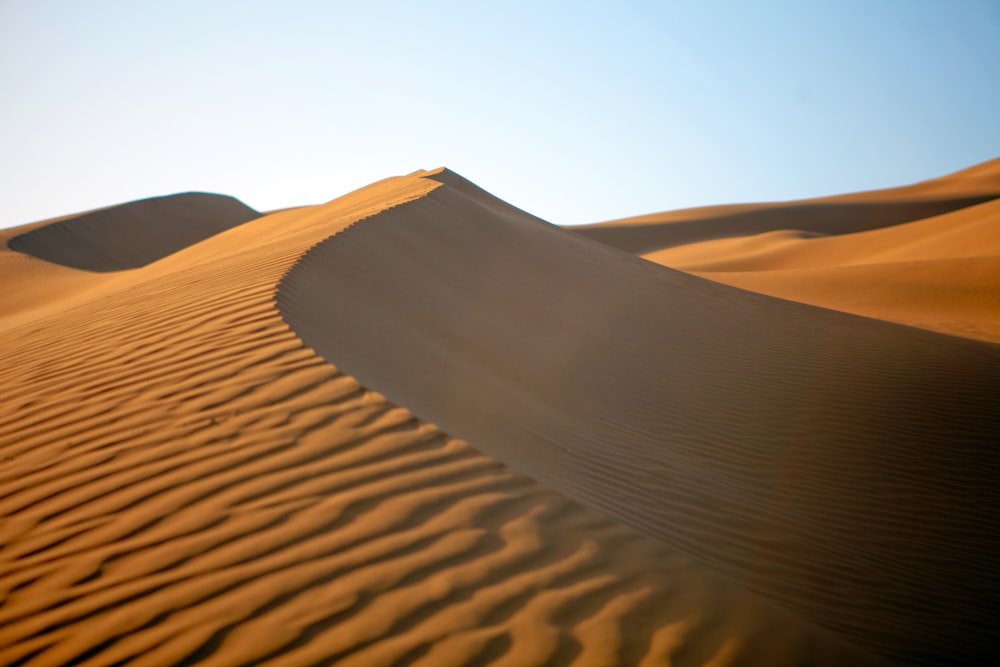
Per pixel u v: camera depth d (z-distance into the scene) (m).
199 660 2.64
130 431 4.51
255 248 12.44
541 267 13.48
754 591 4.28
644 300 13.74
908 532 6.05
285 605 2.91
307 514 3.49
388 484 3.72
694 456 7.03
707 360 10.84
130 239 52.09
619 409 8.02
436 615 2.83
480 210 15.98
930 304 25.33
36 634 2.85
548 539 3.35
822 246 50.28
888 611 4.56
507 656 2.62
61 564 3.28
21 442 4.60
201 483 3.81
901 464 7.60
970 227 39.56
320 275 8.36
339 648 2.67
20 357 6.87
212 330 6.27
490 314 9.86
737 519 5.41
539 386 7.84
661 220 78.88
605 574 3.12
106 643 2.77
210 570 3.14
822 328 13.80
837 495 6.64
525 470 4.47
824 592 4.59
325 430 4.27
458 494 3.67
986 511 6.67
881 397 9.73
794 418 8.73
